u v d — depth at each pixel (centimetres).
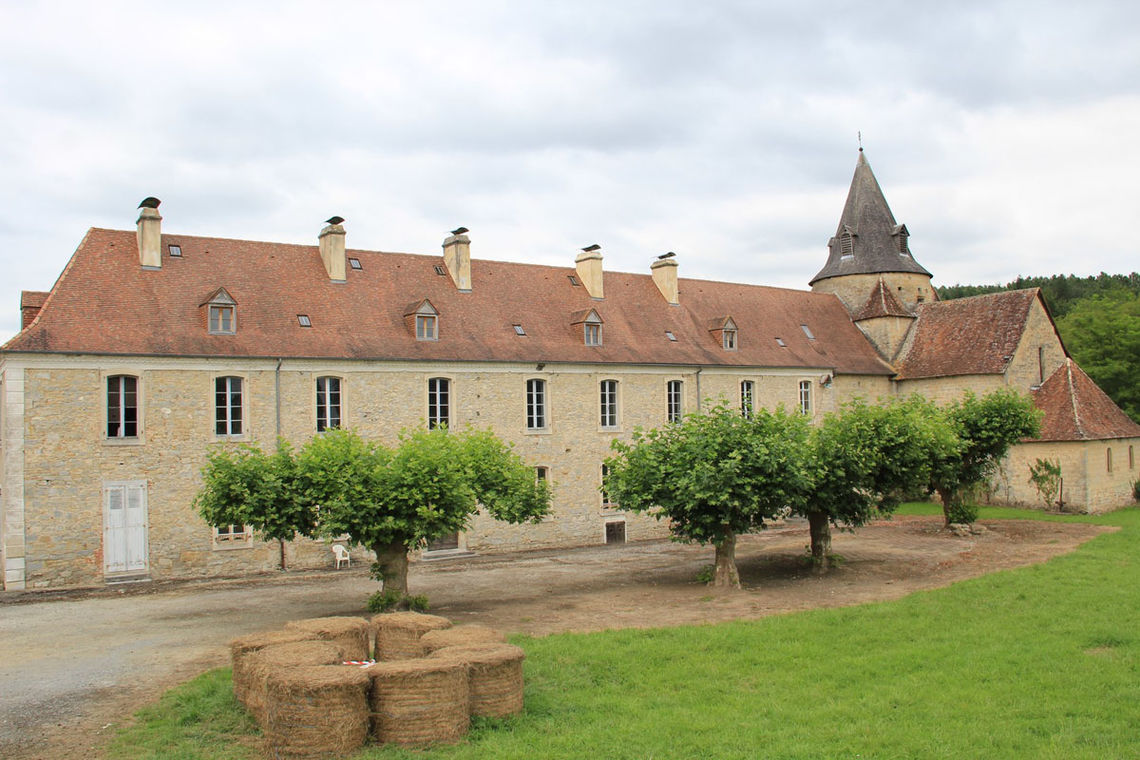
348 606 1894
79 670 1332
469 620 1716
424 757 951
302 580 2308
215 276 2644
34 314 2578
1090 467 3419
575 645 1437
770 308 3947
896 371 4034
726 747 984
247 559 2441
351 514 1669
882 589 1959
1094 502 3434
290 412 2541
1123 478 3688
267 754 966
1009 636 1442
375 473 1714
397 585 1798
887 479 2300
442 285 3061
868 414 2352
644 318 3438
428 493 1711
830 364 3778
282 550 2489
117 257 2538
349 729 956
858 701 1145
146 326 2408
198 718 1080
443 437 1892
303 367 2561
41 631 1659
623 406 3172
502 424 2898
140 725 1061
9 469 2177
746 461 1977
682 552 2775
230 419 2464
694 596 1950
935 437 2416
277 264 2802
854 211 4400
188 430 2392
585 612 1783
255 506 1706
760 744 995
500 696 1073
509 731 1034
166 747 988
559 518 2994
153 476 2339
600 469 3098
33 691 1214
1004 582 1903
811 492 2147
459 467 1802
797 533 3116
